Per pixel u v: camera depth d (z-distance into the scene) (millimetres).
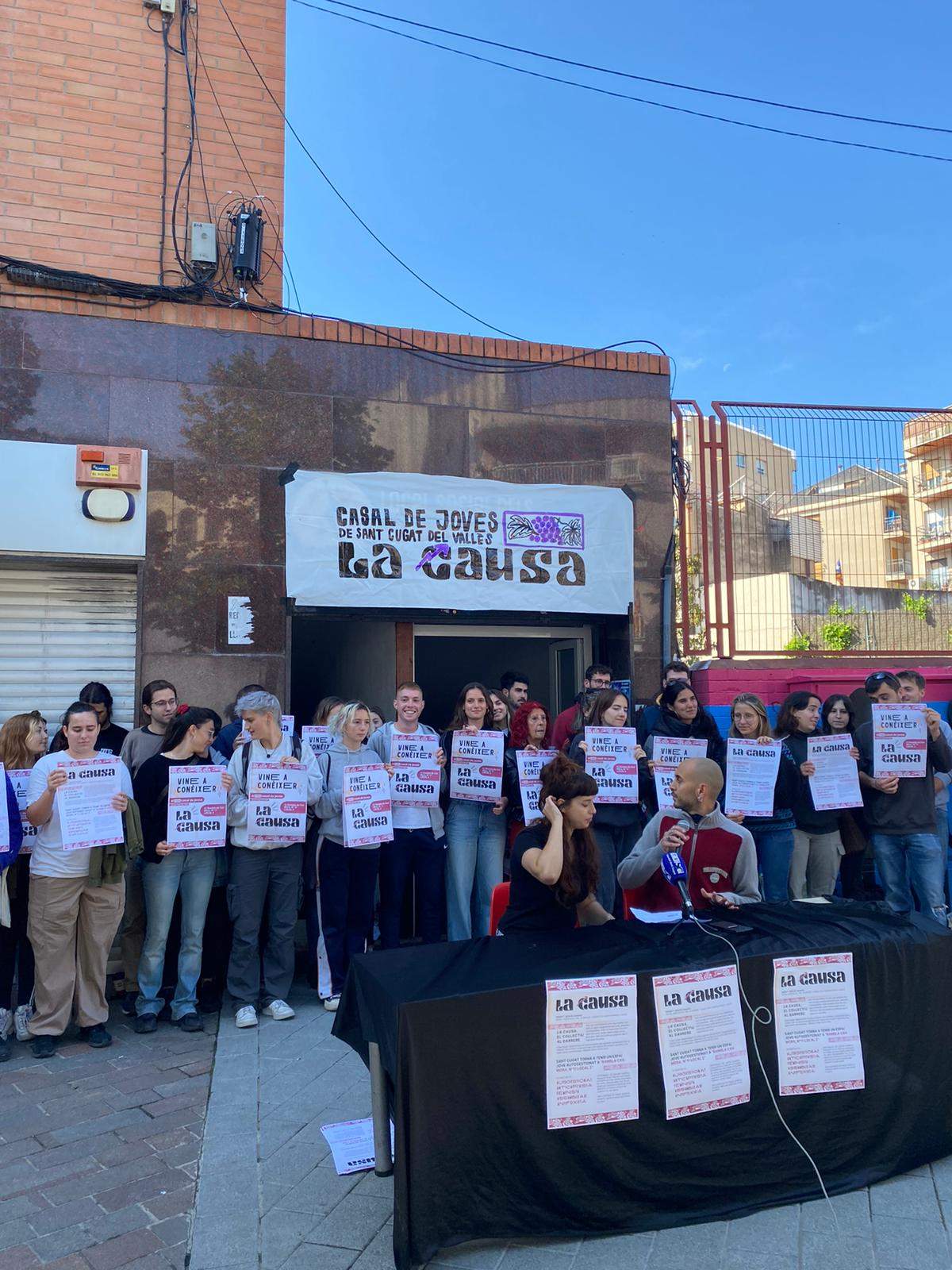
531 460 7746
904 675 6555
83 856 5152
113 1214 3461
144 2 7301
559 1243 3219
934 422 8961
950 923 6332
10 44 6941
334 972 5871
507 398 7719
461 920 6227
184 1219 3430
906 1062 3684
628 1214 3289
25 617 6578
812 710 6348
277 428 7074
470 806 6309
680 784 4469
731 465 8484
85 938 5223
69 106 7027
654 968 3371
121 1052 5117
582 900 4070
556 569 7688
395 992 3191
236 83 7504
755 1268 3066
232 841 5648
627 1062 3273
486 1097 3125
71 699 6621
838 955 3613
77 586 6688
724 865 4410
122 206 7070
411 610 7375
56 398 6582
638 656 7887
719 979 3445
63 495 6516
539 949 3631
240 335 7047
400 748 6051
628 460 8023
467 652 11500
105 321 6746
